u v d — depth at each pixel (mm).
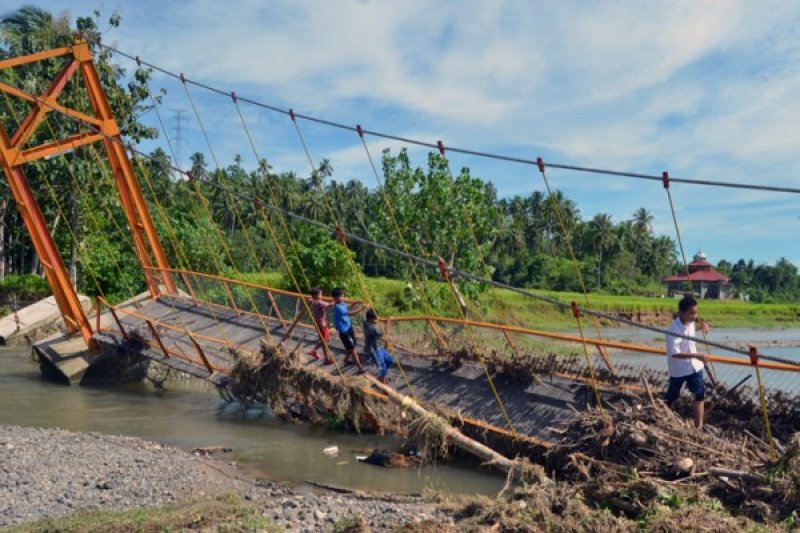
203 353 16141
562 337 10148
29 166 31328
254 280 33562
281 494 9078
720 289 92812
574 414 10109
